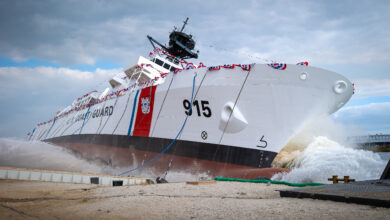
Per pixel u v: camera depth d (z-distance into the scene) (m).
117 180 12.50
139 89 22.78
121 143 23.80
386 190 5.54
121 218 4.34
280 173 14.19
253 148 15.52
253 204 5.19
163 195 6.65
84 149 31.78
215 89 16.62
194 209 4.89
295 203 4.99
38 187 9.53
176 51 31.30
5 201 6.31
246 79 15.71
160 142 19.61
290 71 14.88
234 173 15.70
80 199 6.39
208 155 16.77
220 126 16.44
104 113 28.73
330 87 14.91
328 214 3.95
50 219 4.41
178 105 18.69
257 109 15.47
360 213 3.88
